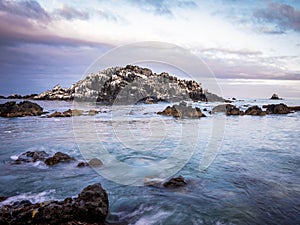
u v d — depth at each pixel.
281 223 4.76
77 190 6.34
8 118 23.47
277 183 6.81
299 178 7.21
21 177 7.31
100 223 4.73
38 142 12.25
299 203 5.59
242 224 4.71
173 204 5.55
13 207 5.08
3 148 11.05
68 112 26.23
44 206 4.84
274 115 28.59
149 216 5.05
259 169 8.08
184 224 4.74
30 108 27.25
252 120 23.47
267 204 5.54
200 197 5.91
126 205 5.53
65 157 8.94
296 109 34.38
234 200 5.75
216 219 4.90
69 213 4.72
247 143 12.39
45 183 6.85
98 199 5.00
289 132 16.22
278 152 10.45
